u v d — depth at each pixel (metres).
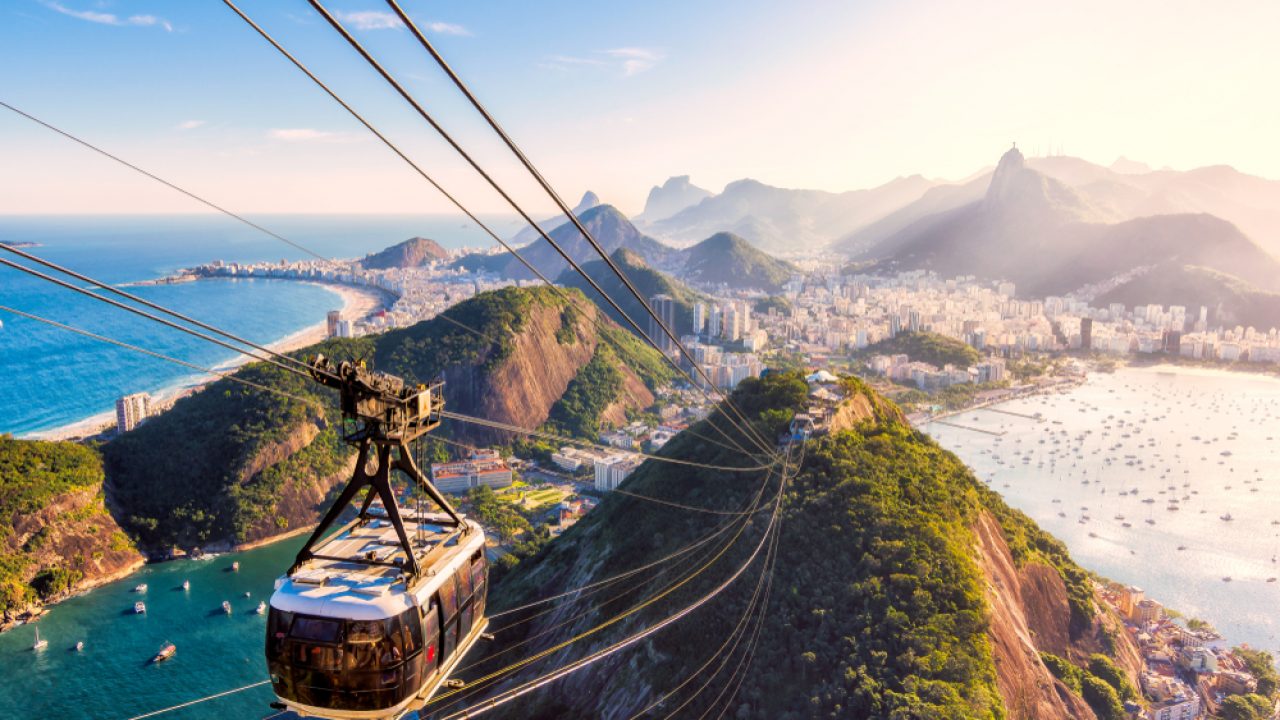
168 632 92.44
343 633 11.87
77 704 77.88
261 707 78.19
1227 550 126.31
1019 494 151.62
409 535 13.97
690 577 71.19
